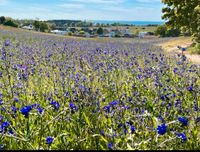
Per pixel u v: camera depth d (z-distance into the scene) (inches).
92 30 6250.0
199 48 1583.4
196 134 194.5
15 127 192.5
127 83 337.7
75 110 209.8
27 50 676.1
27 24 5905.5
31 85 323.0
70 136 193.0
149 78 363.6
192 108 242.1
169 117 223.6
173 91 307.7
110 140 180.1
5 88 280.2
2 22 4881.9
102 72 391.9
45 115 207.9
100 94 282.7
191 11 1547.7
